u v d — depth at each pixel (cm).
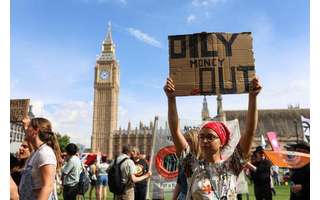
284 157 785
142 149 16888
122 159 941
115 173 933
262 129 10844
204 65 466
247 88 454
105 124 16875
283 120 11069
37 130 488
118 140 16988
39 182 448
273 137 2027
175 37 479
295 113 11188
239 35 468
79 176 1030
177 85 467
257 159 1209
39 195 430
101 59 17462
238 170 384
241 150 388
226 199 368
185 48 473
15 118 1140
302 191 709
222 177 376
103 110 17000
